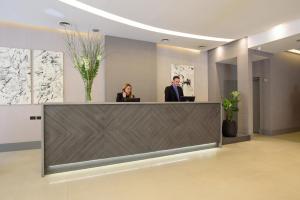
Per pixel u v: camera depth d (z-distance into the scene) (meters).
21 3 4.28
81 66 3.91
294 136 7.37
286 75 8.09
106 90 6.32
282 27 5.66
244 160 4.42
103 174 3.62
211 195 2.84
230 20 5.35
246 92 6.73
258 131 8.04
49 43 5.91
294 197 2.76
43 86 5.82
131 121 4.22
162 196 2.81
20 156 4.85
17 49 5.55
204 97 8.20
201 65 8.19
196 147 5.34
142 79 6.85
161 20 5.31
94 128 3.84
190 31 6.12
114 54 6.45
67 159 3.62
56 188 3.08
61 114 3.59
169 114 4.71
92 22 5.32
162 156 4.73
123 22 5.38
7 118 5.47
